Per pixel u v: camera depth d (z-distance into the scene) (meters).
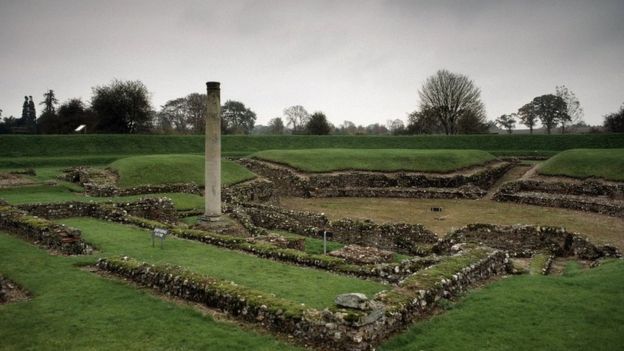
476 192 51.06
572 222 36.06
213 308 12.74
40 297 13.48
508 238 24.66
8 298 13.59
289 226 29.59
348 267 17.52
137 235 22.48
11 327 11.48
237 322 11.88
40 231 19.70
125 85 84.75
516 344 10.66
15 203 29.61
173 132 92.62
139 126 88.06
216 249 20.47
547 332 11.28
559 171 52.12
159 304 13.02
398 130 108.25
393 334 11.09
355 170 57.28
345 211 42.22
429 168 58.22
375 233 26.11
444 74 99.19
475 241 25.06
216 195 27.05
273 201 48.19
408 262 17.22
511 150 76.88
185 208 34.44
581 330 11.38
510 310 12.68
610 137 75.44
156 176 43.19
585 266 21.06
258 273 16.59
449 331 11.36
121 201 29.55
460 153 63.91
